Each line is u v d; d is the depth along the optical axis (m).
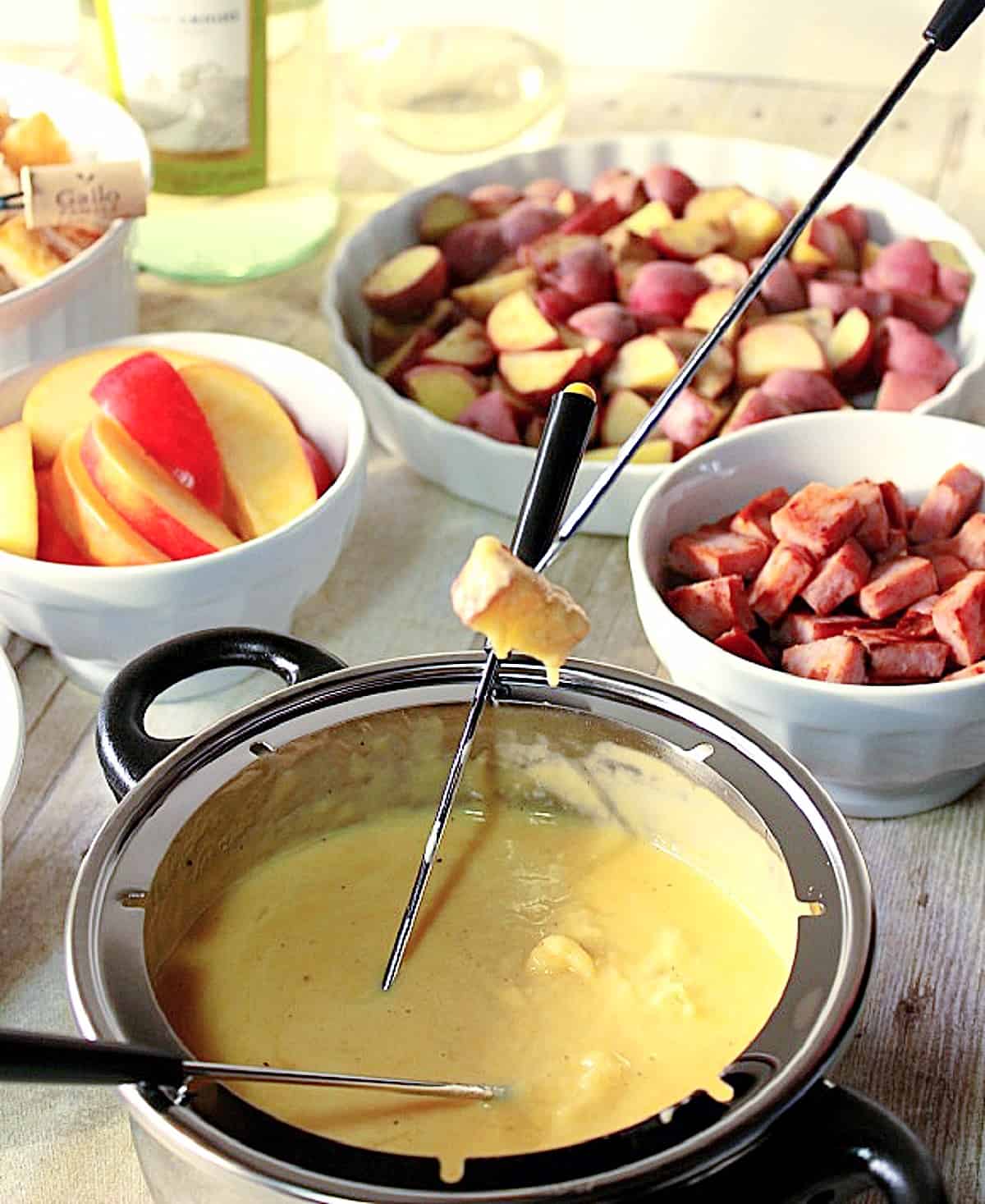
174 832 0.66
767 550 0.92
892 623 0.89
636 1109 0.64
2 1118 0.73
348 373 1.16
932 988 0.78
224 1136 0.53
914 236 1.29
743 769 0.69
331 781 0.73
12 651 1.01
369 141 1.51
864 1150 0.53
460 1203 0.50
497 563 0.61
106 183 1.10
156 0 1.23
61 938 0.82
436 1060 0.66
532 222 1.25
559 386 1.10
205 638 0.75
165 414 0.95
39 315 1.09
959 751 0.83
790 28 1.64
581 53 1.69
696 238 1.22
